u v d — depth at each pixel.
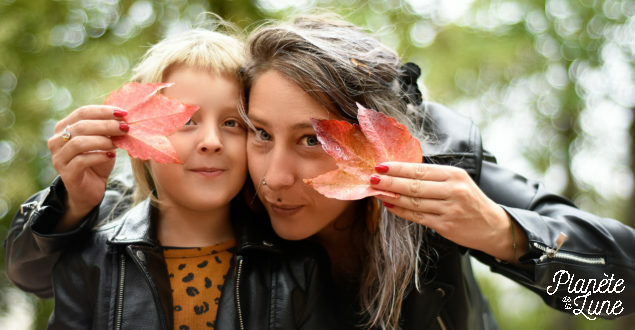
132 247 1.23
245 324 1.26
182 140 1.24
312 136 1.20
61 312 1.23
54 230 1.24
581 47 4.73
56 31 3.12
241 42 1.47
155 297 1.21
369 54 1.33
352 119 1.23
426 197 1.05
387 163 1.01
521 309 6.27
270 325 1.26
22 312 3.24
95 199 1.22
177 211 1.36
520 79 4.95
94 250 1.26
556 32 4.74
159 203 1.36
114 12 3.17
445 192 1.04
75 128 1.09
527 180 1.55
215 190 1.26
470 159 1.41
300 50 1.22
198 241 1.36
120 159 1.83
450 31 4.18
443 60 4.20
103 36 3.18
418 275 1.41
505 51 4.41
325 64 1.20
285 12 3.16
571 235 1.28
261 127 1.22
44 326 3.26
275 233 1.39
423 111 1.55
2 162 3.06
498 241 1.17
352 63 1.25
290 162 1.19
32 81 3.07
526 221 1.22
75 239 1.28
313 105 1.18
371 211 1.40
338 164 1.01
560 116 5.21
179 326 1.26
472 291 1.72
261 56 1.25
